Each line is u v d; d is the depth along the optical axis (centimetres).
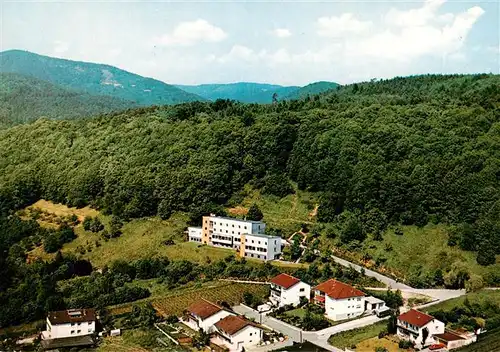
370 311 13675
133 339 12100
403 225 17875
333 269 15925
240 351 11481
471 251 16038
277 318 13362
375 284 15162
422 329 11562
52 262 16900
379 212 18125
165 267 16738
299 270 15888
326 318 13425
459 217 17225
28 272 16150
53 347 11606
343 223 18462
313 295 14588
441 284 15212
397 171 19038
